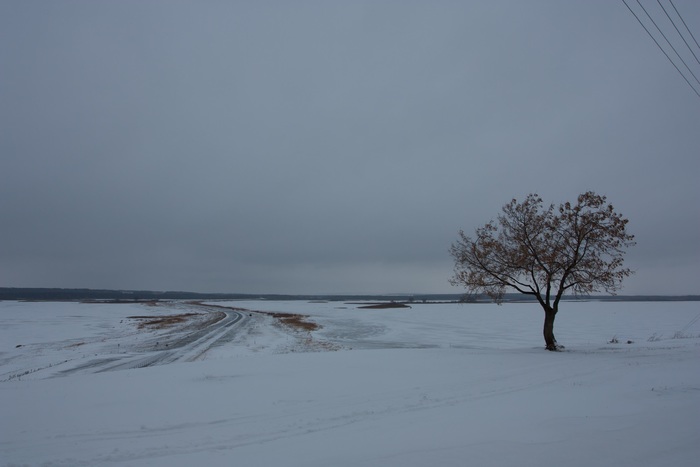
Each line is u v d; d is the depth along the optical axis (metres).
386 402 10.41
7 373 19.92
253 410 9.84
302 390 11.85
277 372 14.73
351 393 11.45
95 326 47.97
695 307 109.56
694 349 21.00
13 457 7.06
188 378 13.73
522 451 6.45
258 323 52.25
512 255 23.44
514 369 15.11
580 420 8.12
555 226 23.06
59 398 11.12
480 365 16.06
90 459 6.93
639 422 7.91
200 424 8.81
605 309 98.94
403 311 90.69
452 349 22.25
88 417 9.35
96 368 21.02
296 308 103.88
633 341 29.22
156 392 11.74
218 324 50.69
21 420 9.17
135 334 39.19
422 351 20.92
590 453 6.30
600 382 12.41
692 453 6.23
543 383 12.52
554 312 22.61
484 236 24.42
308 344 31.02
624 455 6.18
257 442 7.64
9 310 81.25
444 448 6.72
